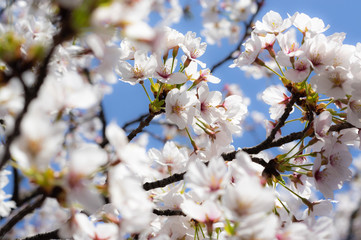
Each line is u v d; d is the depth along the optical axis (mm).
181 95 625
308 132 601
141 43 398
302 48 605
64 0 363
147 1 385
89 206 435
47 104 432
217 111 647
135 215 488
